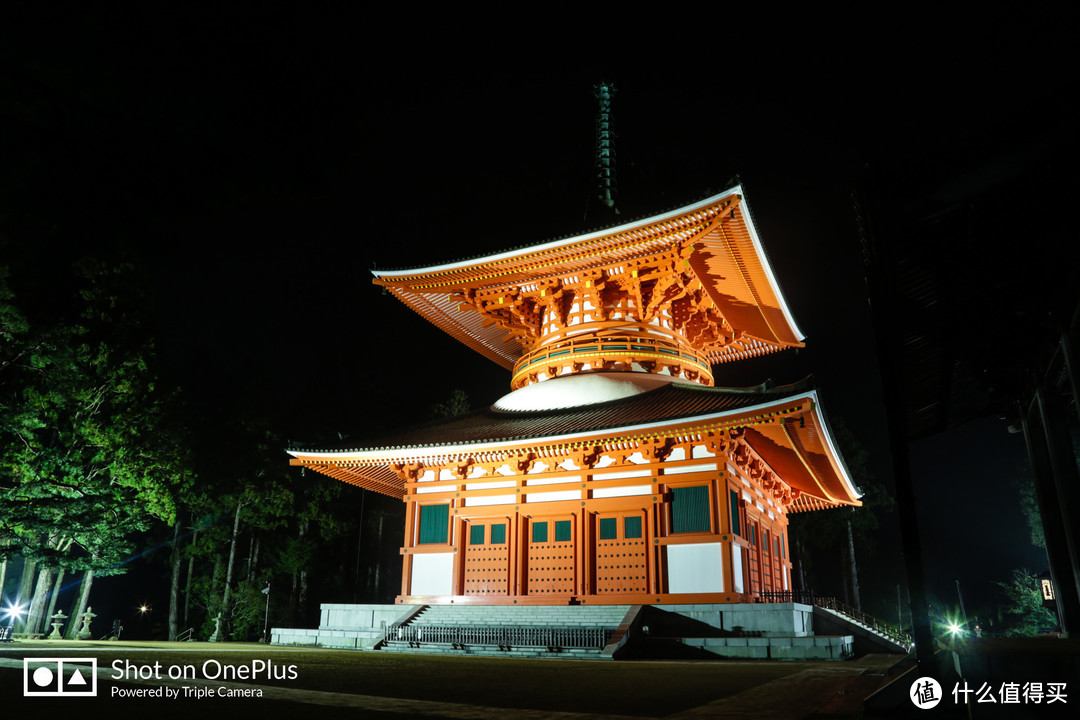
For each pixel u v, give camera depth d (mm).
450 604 33469
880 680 15297
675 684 15078
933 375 13094
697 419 29531
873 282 9336
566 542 32688
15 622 45844
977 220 8328
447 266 39312
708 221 33500
